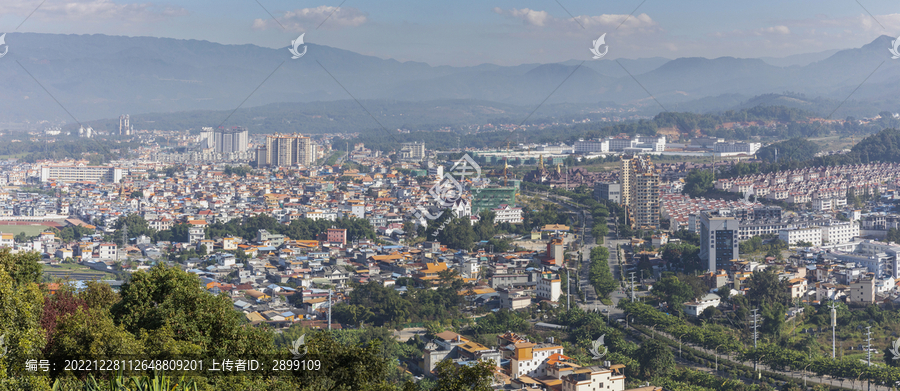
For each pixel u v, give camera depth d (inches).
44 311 5359.3
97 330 5029.5
